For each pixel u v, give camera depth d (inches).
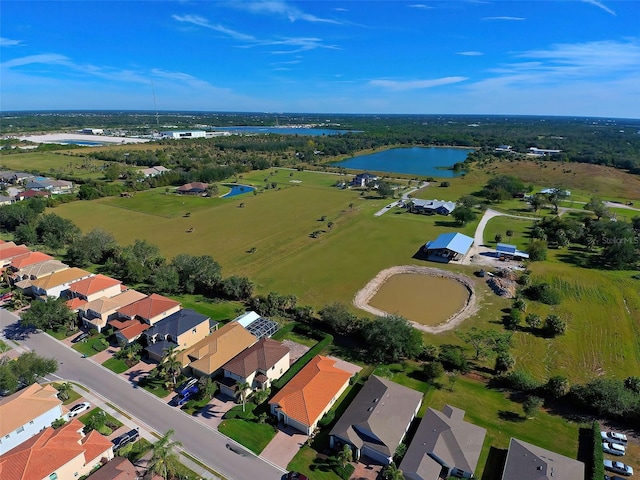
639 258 3882.9
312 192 6998.0
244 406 1966.0
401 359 2386.8
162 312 2637.8
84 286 2896.2
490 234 4707.2
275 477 1610.5
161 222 5221.5
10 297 3080.7
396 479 1504.7
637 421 1841.8
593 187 7126.0
